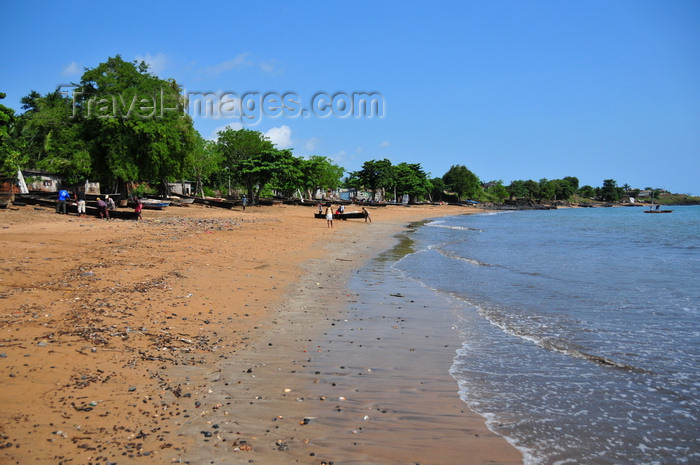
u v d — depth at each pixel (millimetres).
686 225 60000
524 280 16609
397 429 5406
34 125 42656
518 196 187625
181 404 5703
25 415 5027
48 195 38688
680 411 6090
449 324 10375
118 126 38844
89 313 9023
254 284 13773
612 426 5652
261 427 5254
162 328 8734
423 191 126188
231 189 84812
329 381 6801
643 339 9305
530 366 7707
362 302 12500
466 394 6523
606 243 33312
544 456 4930
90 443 4613
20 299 9508
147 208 41531
